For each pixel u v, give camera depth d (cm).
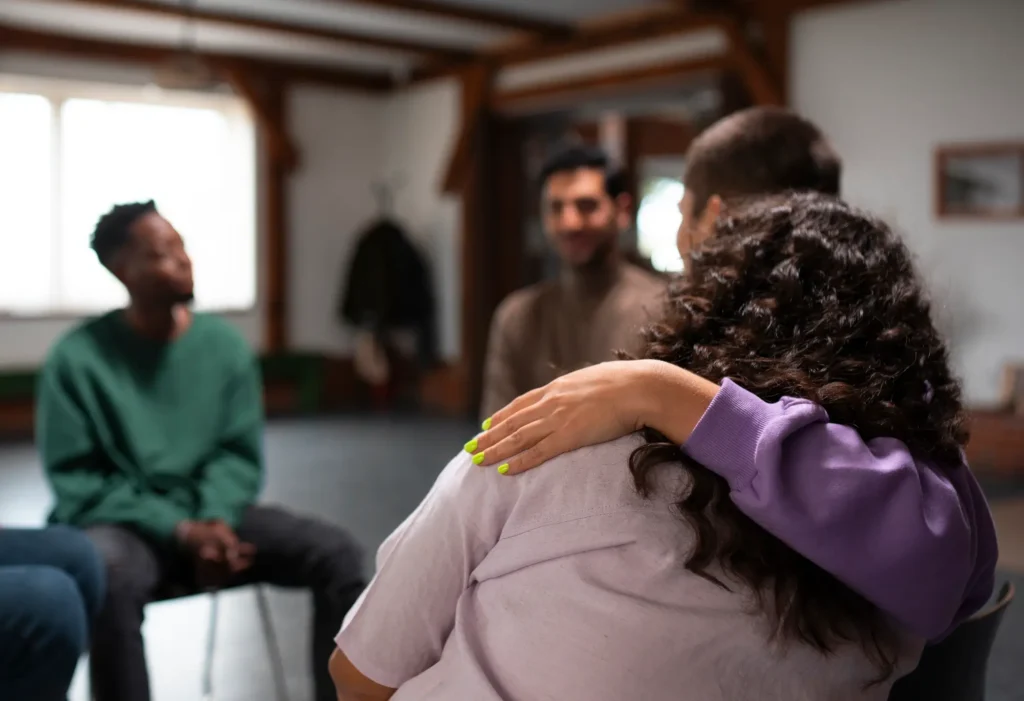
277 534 214
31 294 729
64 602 155
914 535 72
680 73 657
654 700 76
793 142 122
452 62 830
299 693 257
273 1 652
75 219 747
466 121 823
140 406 219
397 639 86
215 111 820
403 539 86
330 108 880
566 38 720
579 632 77
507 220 830
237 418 230
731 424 75
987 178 520
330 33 731
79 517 206
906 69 546
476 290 820
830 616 77
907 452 77
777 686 80
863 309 83
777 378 79
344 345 895
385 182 920
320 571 211
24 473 562
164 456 217
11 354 717
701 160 126
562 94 749
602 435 79
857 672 82
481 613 81
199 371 228
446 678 82
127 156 773
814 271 86
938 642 100
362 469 573
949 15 527
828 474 73
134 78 767
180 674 268
